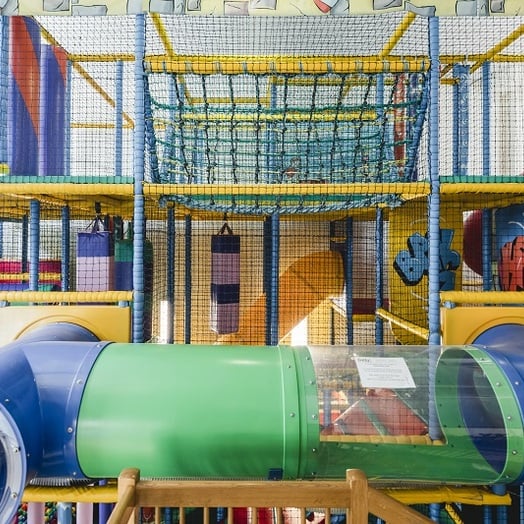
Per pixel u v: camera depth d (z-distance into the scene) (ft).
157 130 12.22
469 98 13.29
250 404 4.60
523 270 10.25
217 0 6.29
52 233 16.10
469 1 6.20
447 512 9.34
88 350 5.17
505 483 4.92
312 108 7.79
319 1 6.26
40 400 4.61
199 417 4.53
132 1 6.29
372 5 6.25
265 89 13.33
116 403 4.59
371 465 4.82
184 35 12.98
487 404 4.99
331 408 4.83
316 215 14.57
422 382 5.15
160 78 12.41
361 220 15.87
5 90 7.93
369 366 5.25
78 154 14.89
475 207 10.86
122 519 3.11
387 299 15.33
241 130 11.60
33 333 6.61
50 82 8.86
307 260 16.48
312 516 8.77
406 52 13.09
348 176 10.44
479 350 5.56
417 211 12.86
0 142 7.93
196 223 16.44
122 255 11.34
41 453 4.49
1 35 7.83
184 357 5.07
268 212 9.48
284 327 16.24
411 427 4.93
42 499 5.93
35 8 6.23
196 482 3.53
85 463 4.58
